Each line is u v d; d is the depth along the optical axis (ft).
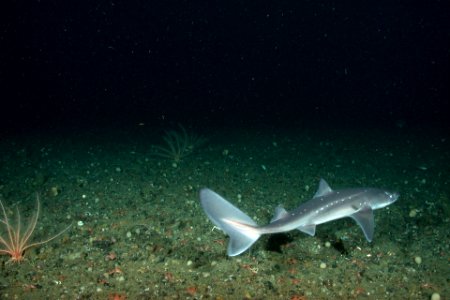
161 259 17.34
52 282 15.35
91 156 43.88
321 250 18.78
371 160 43.93
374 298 14.62
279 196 28.91
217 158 43.14
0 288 14.83
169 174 34.88
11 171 35.68
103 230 20.89
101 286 15.08
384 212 24.77
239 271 16.46
